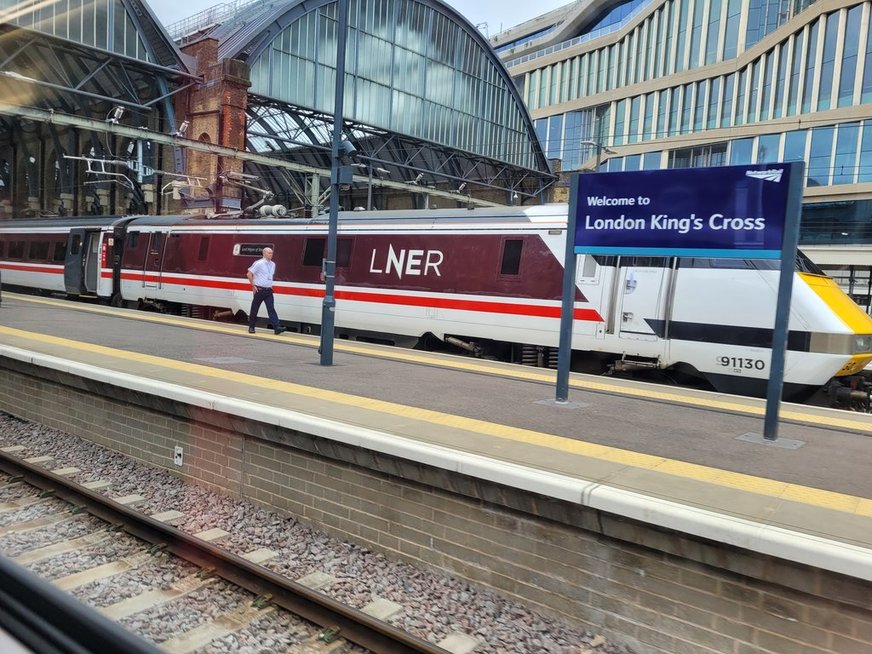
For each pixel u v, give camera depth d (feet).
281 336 43.37
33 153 144.97
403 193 154.51
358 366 31.22
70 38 90.58
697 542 11.96
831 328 29.78
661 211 20.61
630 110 176.96
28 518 19.08
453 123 147.54
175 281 58.70
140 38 98.48
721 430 20.33
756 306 31.12
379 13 128.77
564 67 203.62
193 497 20.58
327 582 15.42
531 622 13.73
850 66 123.24
